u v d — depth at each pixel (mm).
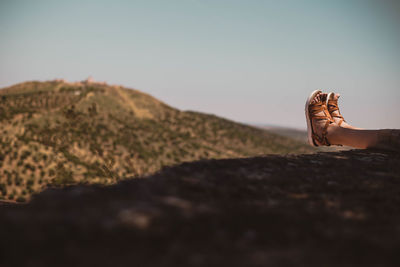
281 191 1666
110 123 86562
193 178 1751
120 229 986
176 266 817
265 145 107812
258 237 1028
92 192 1410
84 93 99688
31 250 842
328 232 1079
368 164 2520
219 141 100875
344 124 3961
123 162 67625
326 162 2574
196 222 1099
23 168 53312
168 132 95938
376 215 1281
